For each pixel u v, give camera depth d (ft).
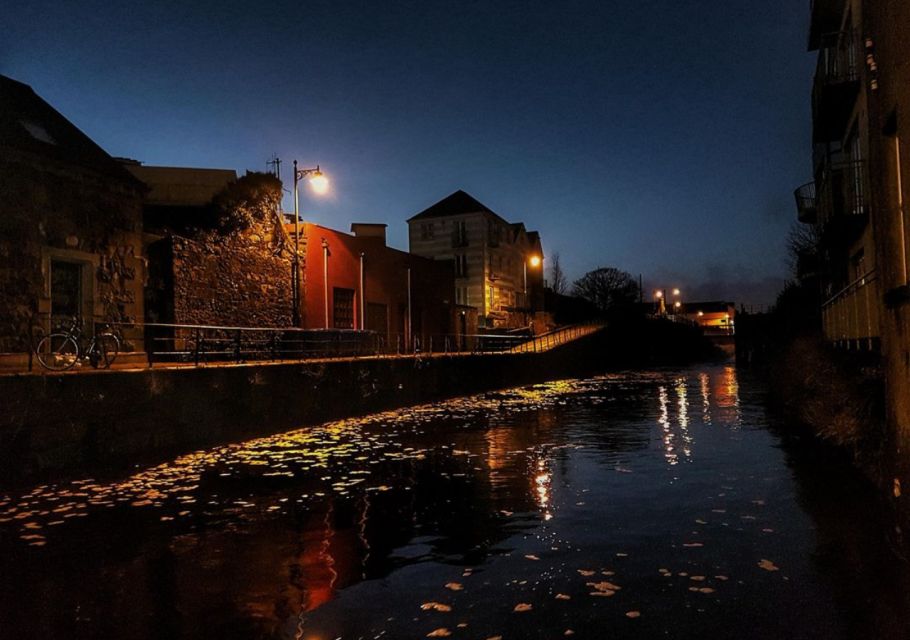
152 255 65.05
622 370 188.44
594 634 15.96
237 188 77.97
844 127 61.46
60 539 24.57
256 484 34.37
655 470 37.17
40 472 33.81
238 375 49.83
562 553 22.27
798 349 78.28
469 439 51.31
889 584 18.85
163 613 17.76
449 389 92.22
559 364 143.33
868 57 25.80
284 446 47.55
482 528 25.66
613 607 17.57
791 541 23.15
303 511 28.68
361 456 43.27
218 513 28.37
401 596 18.67
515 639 15.79
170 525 26.48
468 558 21.99
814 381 56.59
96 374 37.22
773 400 83.15
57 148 50.88
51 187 49.19
